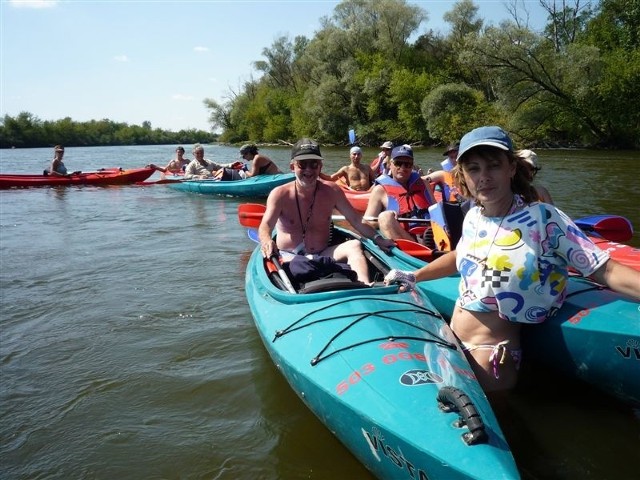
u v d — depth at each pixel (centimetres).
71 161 2888
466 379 249
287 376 298
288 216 433
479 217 276
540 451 257
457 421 210
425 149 3038
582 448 259
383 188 587
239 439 279
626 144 2350
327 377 258
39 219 943
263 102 5247
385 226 517
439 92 2956
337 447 269
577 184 1191
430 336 283
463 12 3569
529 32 2334
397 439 211
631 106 2267
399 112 3422
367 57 3812
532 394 307
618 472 241
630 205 908
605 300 308
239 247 698
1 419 306
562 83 2359
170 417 302
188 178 1340
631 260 438
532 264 259
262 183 1098
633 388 287
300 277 377
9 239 777
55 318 457
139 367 363
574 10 3023
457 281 406
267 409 306
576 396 305
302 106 4384
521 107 2469
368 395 236
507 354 283
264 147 4509
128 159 3089
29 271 602
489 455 195
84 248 711
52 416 308
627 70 2241
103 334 421
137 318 452
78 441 283
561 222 254
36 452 275
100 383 343
